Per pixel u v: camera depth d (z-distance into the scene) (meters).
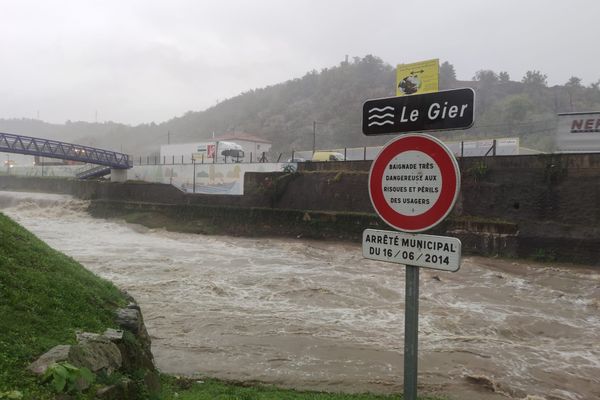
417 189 3.21
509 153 32.91
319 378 10.09
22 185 63.72
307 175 34.53
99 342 5.46
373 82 116.12
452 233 27.00
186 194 41.06
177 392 7.31
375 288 18.84
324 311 15.54
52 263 8.09
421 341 12.77
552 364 11.45
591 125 24.62
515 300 17.72
